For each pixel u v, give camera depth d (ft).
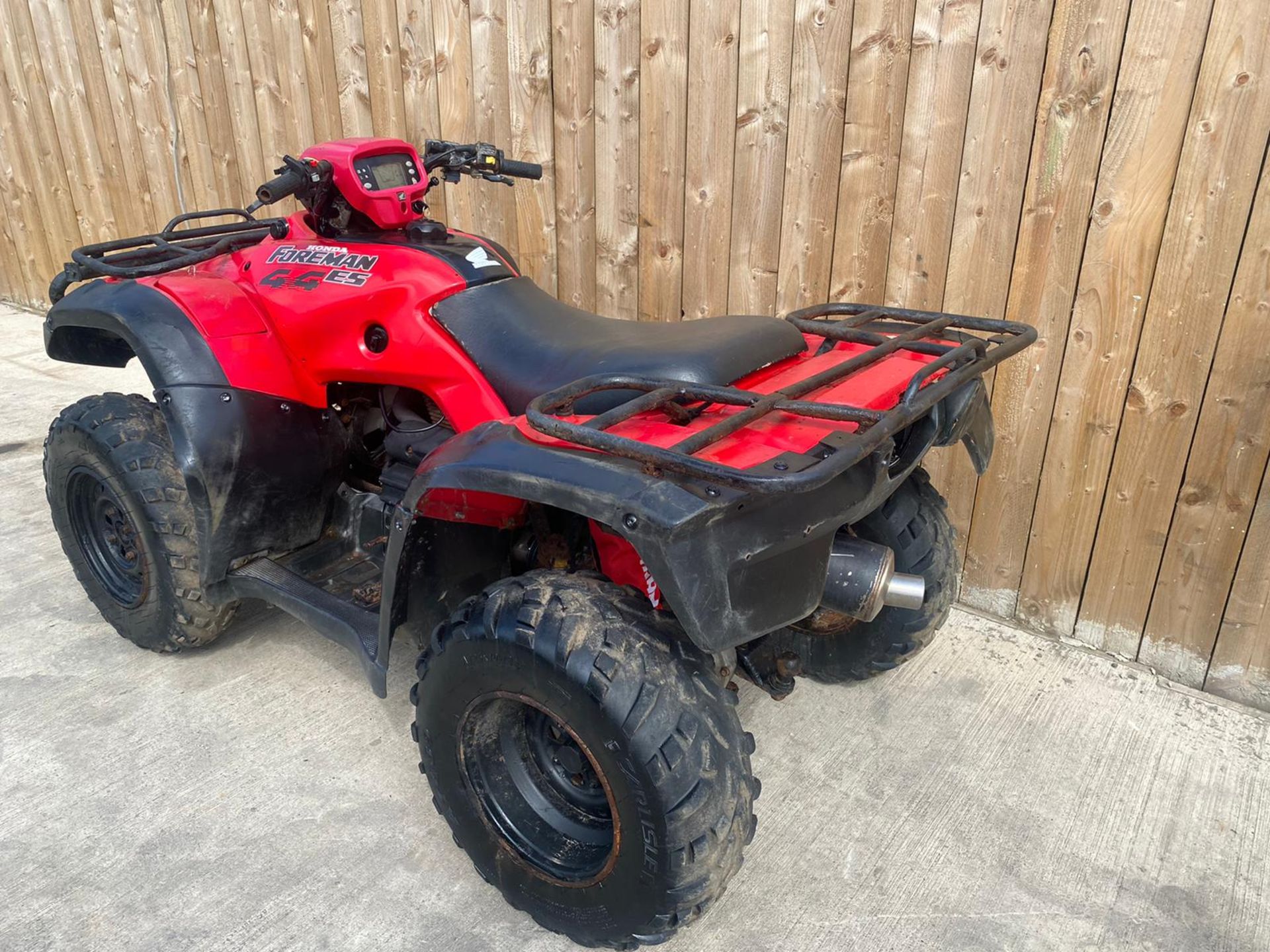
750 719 8.78
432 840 7.36
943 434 6.91
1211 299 8.37
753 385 6.74
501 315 7.47
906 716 8.88
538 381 6.95
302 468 8.72
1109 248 8.72
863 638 8.68
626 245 11.84
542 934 6.58
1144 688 9.39
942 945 6.51
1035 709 9.02
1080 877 7.09
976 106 8.99
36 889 6.79
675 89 10.75
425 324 7.50
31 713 8.63
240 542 8.57
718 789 5.51
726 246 10.98
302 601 8.13
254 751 8.23
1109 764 8.29
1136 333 8.81
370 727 8.59
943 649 9.96
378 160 8.14
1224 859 7.29
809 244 10.37
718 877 5.67
